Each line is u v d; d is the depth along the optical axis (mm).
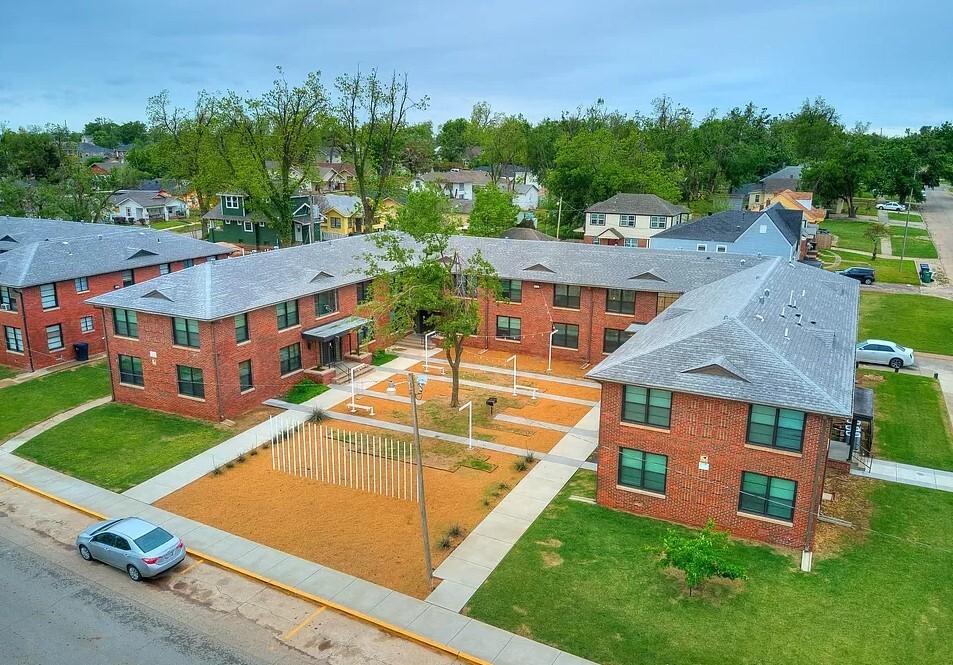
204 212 96750
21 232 60719
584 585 22188
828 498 27797
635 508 26922
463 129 180000
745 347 25359
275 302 38938
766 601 21234
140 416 37375
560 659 18906
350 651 19453
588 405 38781
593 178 95438
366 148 76562
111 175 121875
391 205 100812
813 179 119000
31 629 20203
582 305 45969
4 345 46469
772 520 24438
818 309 32844
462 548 24453
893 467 30719
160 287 37625
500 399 39594
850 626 20078
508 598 21609
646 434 26094
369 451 32594
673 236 71812
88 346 48750
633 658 18891
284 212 74688
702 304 33469
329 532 25641
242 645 19641
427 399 39500
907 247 89062
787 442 23844
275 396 40000
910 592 21703
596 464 31328
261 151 71812
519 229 81062
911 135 158875
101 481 29875
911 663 18609
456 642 19625
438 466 31016
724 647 19250
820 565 23219
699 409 24875
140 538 23000
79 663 18750
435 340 51031
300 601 21781
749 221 71625
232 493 28688
